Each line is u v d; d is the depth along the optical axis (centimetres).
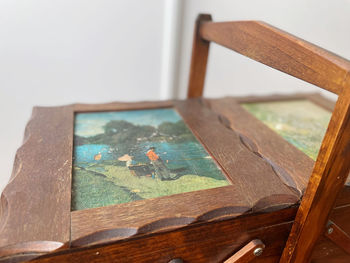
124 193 44
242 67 104
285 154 56
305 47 41
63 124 60
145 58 98
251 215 43
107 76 97
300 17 80
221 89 109
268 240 47
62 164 48
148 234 38
